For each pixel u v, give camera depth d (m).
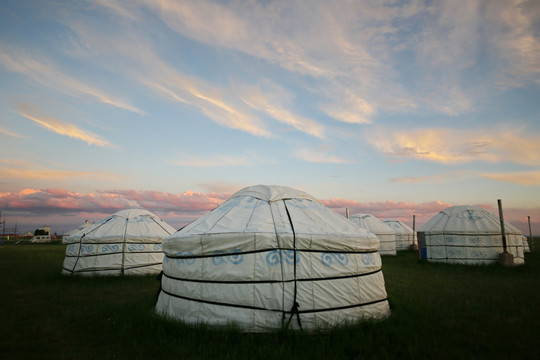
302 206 6.31
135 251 11.02
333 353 4.16
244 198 6.55
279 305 4.85
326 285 5.14
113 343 4.70
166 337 4.72
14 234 82.94
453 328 5.26
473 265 13.55
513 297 7.59
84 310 6.45
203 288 5.16
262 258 5.05
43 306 6.84
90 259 10.52
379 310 5.66
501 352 4.37
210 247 5.21
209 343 4.42
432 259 15.19
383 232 20.84
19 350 4.48
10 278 10.40
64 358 4.21
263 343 4.42
